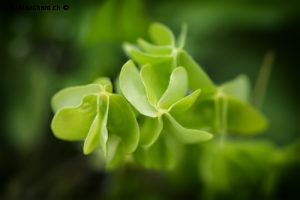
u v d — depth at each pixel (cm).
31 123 24
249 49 26
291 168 21
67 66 24
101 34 23
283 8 25
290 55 26
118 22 23
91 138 14
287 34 26
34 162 24
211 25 25
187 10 25
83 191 24
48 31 24
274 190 21
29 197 24
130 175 22
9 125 24
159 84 15
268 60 25
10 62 25
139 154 15
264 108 25
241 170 21
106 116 14
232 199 21
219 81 25
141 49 18
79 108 14
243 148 20
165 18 25
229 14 25
